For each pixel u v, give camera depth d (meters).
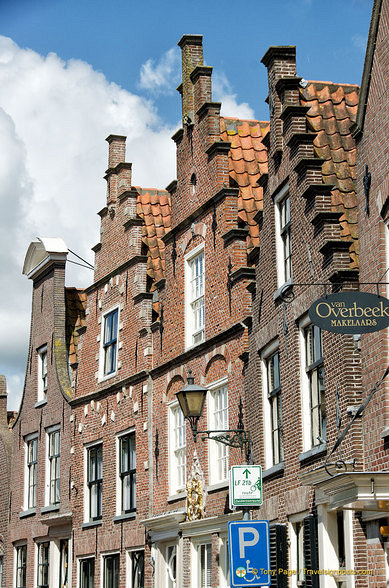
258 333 17.61
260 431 17.28
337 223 14.64
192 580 19.80
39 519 28.53
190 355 20.88
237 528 13.32
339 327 11.80
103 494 24.86
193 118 21.91
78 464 26.47
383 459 12.67
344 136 16.06
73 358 28.89
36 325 30.47
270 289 17.12
